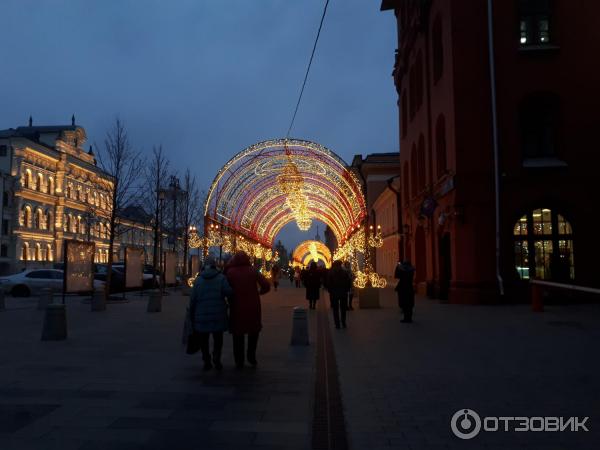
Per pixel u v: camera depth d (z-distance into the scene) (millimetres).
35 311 19062
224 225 29344
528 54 20531
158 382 7457
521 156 20312
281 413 5953
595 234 19922
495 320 15031
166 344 11008
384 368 8531
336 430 5504
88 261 21359
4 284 28016
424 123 26203
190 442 4984
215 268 8406
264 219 41844
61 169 62094
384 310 19422
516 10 20766
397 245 39094
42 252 59438
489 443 5000
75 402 6363
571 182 20094
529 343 10906
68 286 20047
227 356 9703
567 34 20625
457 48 20656
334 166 25828
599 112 20328
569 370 8227
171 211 45562
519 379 7652
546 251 20078
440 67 23797
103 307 19453
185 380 7594
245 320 8398
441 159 23609
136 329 13664
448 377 7828
